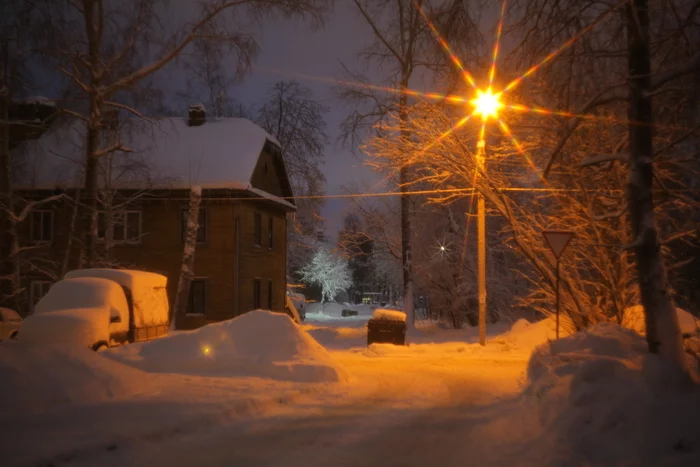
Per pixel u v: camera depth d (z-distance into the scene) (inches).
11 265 993.5
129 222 1263.5
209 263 1240.2
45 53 882.8
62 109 943.0
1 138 992.9
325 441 307.7
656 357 325.1
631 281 677.9
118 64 946.7
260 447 292.2
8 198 988.6
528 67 372.8
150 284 698.2
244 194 1237.1
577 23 352.5
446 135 672.4
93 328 554.9
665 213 603.8
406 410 400.5
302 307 2298.2
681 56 347.6
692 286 832.9
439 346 902.4
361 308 3321.9
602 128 587.2
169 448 284.7
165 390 418.0
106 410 336.5
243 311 1257.4
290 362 530.9
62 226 1255.5
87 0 903.1
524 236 705.6
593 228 637.9
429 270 1408.7
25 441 267.9
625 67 372.5
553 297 736.3
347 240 1502.2
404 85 925.8
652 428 273.6
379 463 270.2
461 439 317.1
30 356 363.9
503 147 675.4
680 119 366.9
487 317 1460.4
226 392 418.9
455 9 371.9
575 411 303.4
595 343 455.5
